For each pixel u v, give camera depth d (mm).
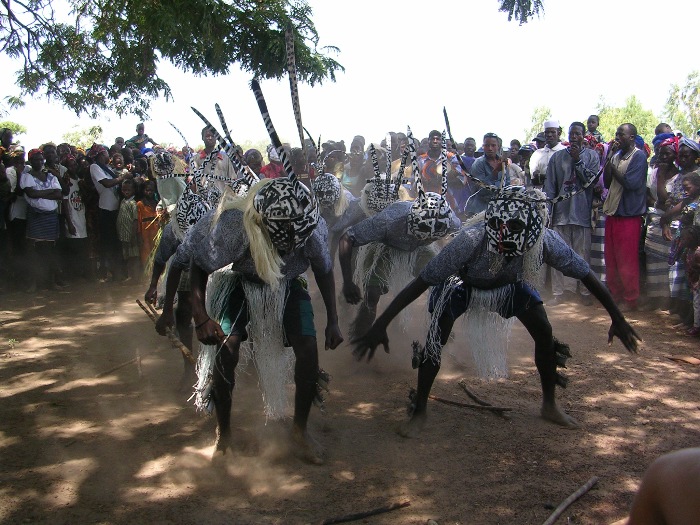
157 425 4430
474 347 4504
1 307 8039
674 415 4641
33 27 8273
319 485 3652
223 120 3920
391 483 3676
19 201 9016
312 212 3555
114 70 8453
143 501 3469
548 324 4367
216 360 3832
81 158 10414
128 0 7965
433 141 8258
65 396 4969
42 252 9125
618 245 7641
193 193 4773
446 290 4344
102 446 4109
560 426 4453
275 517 3332
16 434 4273
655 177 7977
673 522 1175
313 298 7254
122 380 5324
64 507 3402
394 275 5355
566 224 7789
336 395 5000
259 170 8367
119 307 8055
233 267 3918
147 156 9766
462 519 3326
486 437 4273
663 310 7648
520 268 4164
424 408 4348
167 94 8602
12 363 5758
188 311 4992
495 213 3877
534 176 8867
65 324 7188
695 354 6039
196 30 8000
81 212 9773
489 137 7582
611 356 5961
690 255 6496
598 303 7941
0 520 3273
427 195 4852
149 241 9484
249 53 8383
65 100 8562
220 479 3713
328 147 9438
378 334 4141
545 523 3244
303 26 8398
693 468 1180
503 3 7637
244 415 4590
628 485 3654
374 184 5562
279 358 4082
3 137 9375
